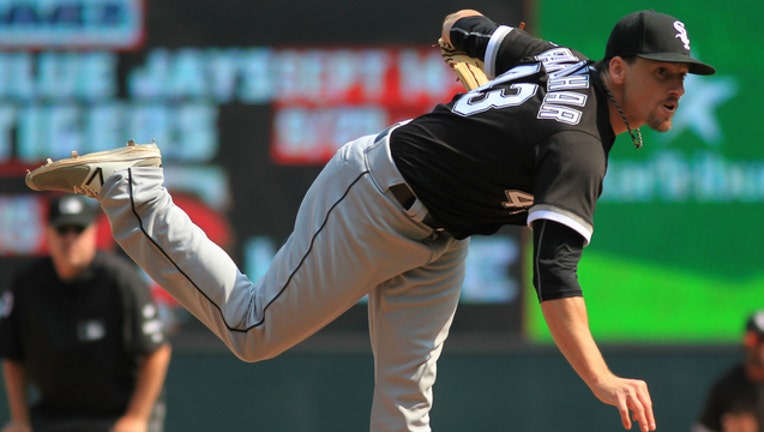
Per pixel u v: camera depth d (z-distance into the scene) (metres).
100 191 12.24
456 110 11.80
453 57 13.96
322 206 12.31
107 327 18.45
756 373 22.39
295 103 24.20
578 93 11.41
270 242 24.22
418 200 11.85
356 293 12.45
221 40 24.25
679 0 24.28
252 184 24.22
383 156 11.93
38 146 24.22
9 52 24.22
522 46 13.02
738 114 24.23
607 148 11.37
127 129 24.25
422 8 24.14
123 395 18.94
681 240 24.28
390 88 24.12
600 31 24.17
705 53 24.27
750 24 24.17
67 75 24.25
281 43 24.20
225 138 24.25
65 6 24.22
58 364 18.44
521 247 24.31
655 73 11.26
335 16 24.16
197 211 24.23
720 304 24.25
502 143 11.34
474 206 11.91
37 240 24.25
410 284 12.70
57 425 18.73
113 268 18.58
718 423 22.81
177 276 12.40
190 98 24.23
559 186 10.91
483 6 24.14
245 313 12.49
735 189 24.22
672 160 24.25
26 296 18.48
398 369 12.84
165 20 24.25
